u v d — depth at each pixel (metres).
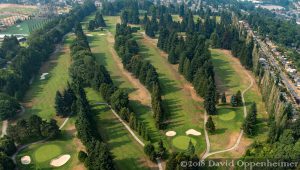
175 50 184.12
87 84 154.88
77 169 98.56
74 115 129.25
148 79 148.88
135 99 143.75
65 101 129.12
